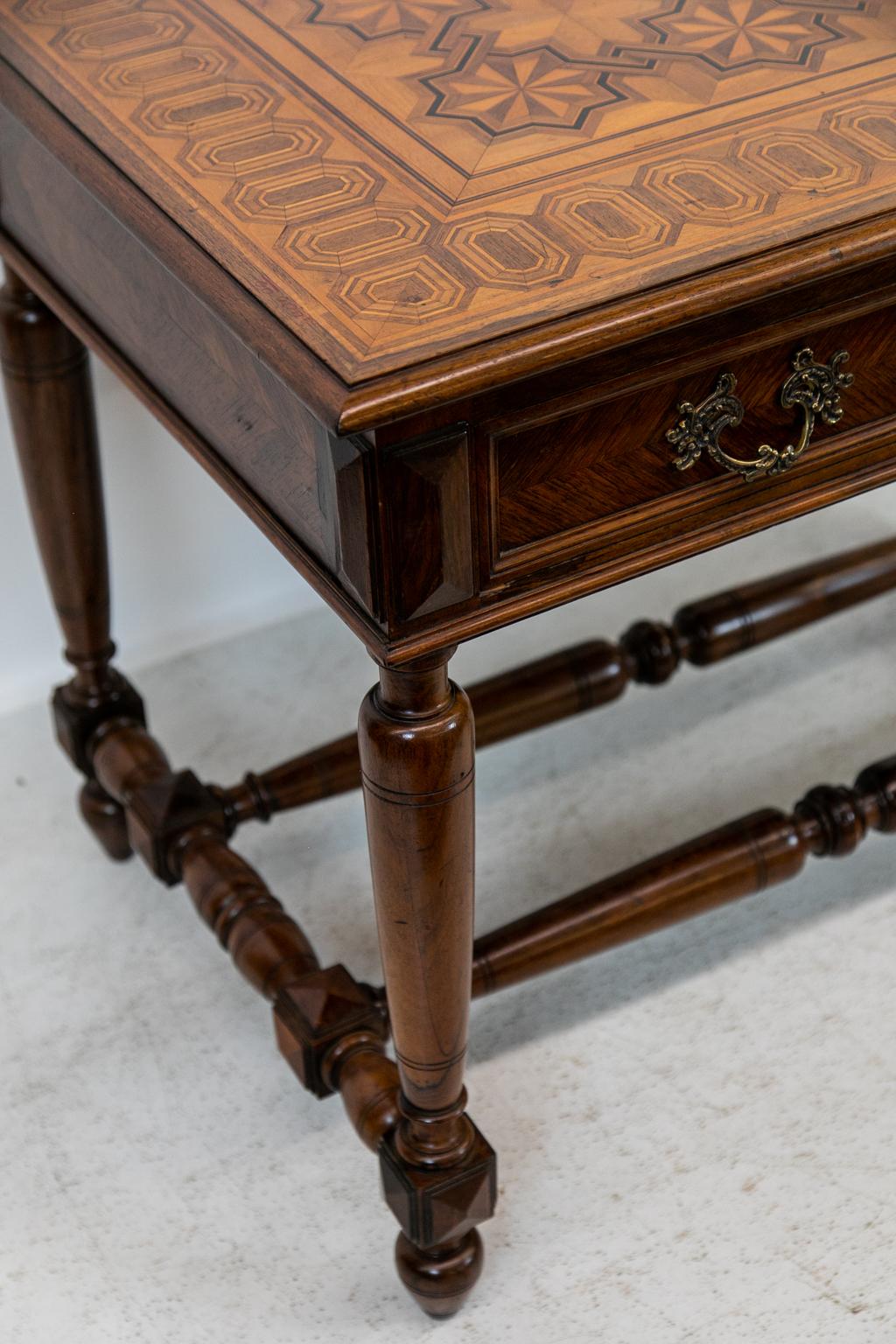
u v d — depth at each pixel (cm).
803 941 140
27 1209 123
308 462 84
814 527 187
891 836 149
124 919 146
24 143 107
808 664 169
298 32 109
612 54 104
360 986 124
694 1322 113
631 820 152
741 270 81
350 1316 115
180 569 170
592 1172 123
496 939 122
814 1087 128
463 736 88
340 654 173
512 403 79
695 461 87
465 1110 117
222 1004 138
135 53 107
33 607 165
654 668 149
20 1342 114
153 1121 129
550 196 88
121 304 102
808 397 89
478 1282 116
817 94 97
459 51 106
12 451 154
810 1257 117
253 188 92
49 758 163
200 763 160
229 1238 121
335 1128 128
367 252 85
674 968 138
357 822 155
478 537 83
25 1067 133
